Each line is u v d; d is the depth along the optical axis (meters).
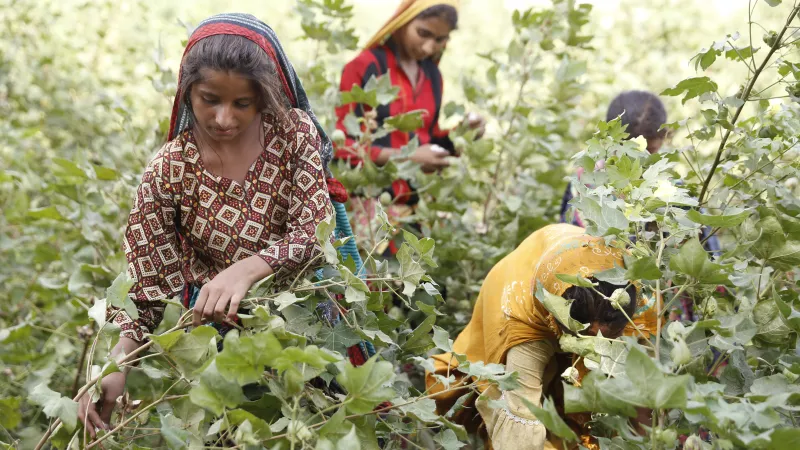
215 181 2.16
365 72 3.65
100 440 1.91
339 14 3.73
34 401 1.88
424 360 2.01
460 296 3.37
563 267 2.17
